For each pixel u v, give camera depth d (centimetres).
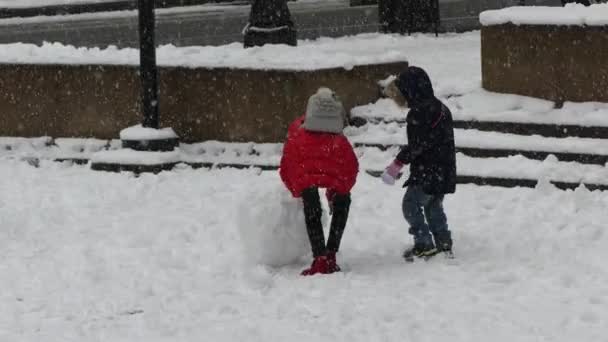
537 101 1350
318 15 2758
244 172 1377
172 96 1466
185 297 899
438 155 963
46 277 972
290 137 962
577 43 1317
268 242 965
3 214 1202
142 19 1422
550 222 1075
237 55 1465
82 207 1235
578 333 776
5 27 2794
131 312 870
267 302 876
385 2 2144
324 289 900
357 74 1423
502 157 1277
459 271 937
